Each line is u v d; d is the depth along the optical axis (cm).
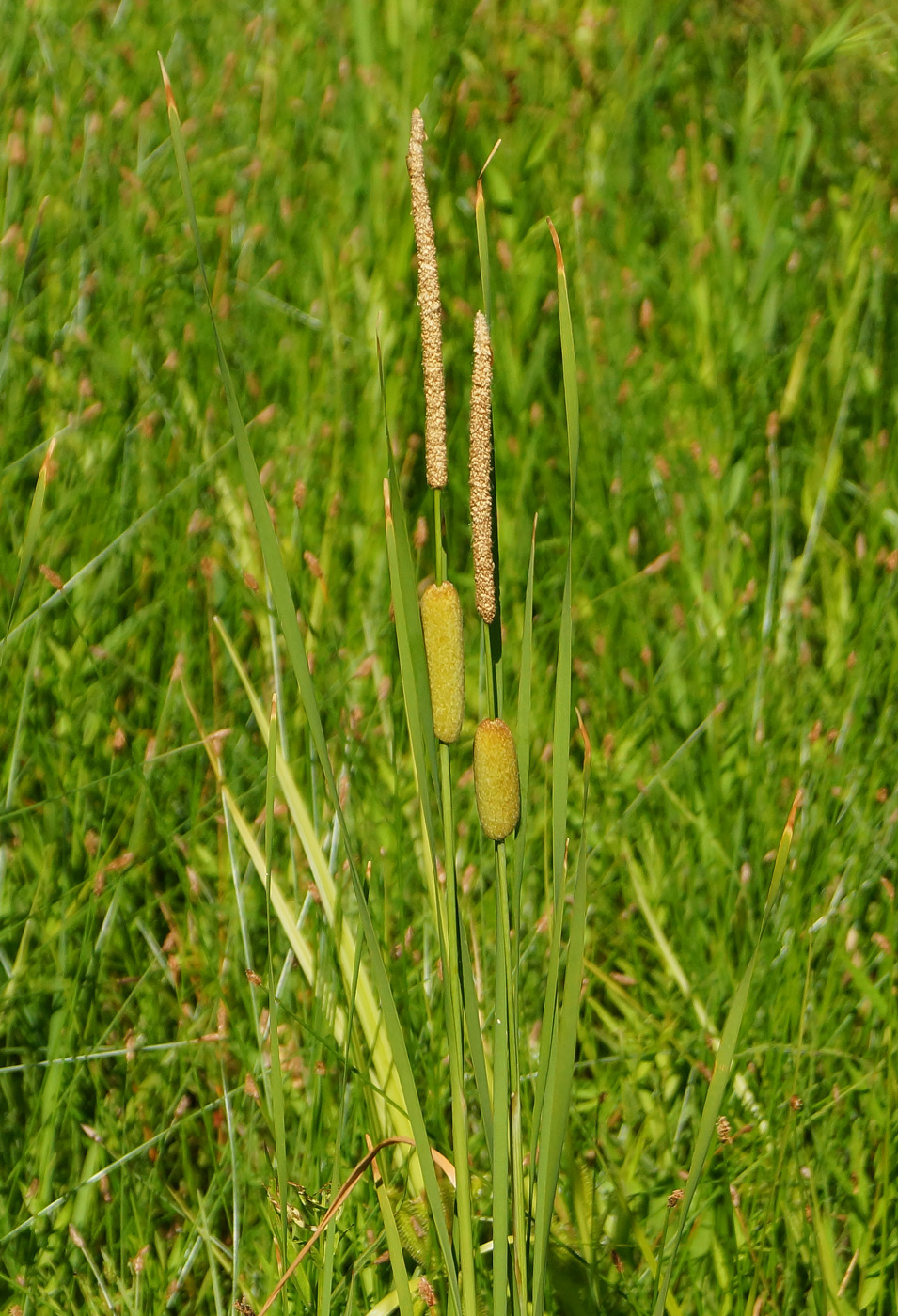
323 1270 195
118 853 246
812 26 486
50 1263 212
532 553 181
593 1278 204
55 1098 216
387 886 231
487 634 181
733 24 499
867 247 388
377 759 256
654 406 335
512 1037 188
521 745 183
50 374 313
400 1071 183
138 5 433
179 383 315
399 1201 208
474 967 220
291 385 329
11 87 382
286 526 296
